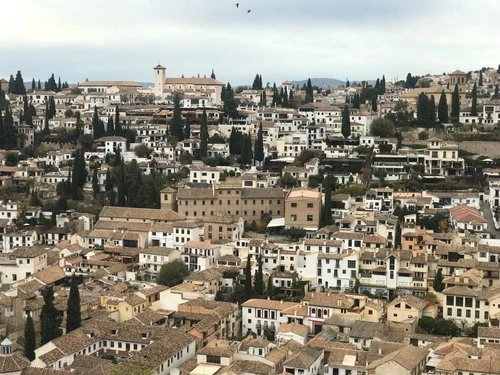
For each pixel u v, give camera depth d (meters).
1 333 190.88
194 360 166.00
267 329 199.75
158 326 185.62
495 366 149.50
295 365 158.12
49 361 161.38
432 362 161.38
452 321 197.12
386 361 151.88
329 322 189.50
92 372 152.50
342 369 161.00
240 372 153.50
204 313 198.12
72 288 187.88
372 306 198.00
